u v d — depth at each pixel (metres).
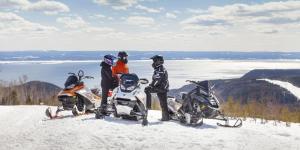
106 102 12.66
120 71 13.32
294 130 10.63
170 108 12.03
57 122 11.40
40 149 8.21
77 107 12.96
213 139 8.89
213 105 11.00
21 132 10.01
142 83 11.96
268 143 8.57
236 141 8.72
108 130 9.90
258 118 13.59
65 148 8.23
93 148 8.17
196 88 11.23
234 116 13.73
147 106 11.77
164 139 8.86
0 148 8.35
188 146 8.23
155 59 11.82
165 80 11.88
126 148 8.12
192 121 10.97
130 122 11.37
